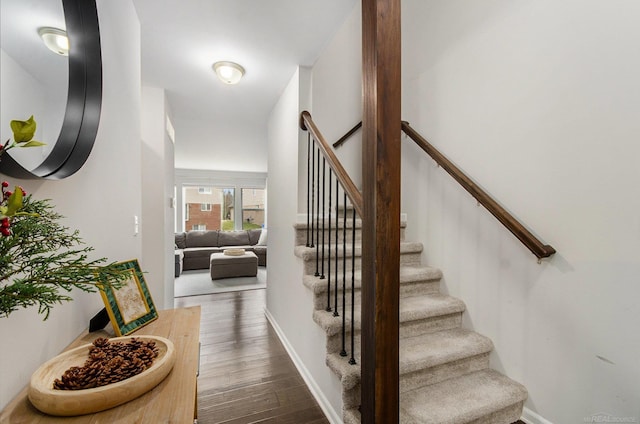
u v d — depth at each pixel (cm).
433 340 160
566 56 127
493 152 161
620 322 111
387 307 101
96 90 96
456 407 128
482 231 169
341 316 155
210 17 176
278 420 154
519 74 147
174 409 62
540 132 138
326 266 192
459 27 183
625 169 109
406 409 126
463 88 180
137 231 156
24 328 68
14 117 66
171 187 330
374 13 97
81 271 49
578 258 123
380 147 98
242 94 286
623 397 110
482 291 169
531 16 141
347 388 127
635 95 106
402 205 234
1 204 48
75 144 86
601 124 115
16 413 59
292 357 216
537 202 139
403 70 231
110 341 81
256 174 760
